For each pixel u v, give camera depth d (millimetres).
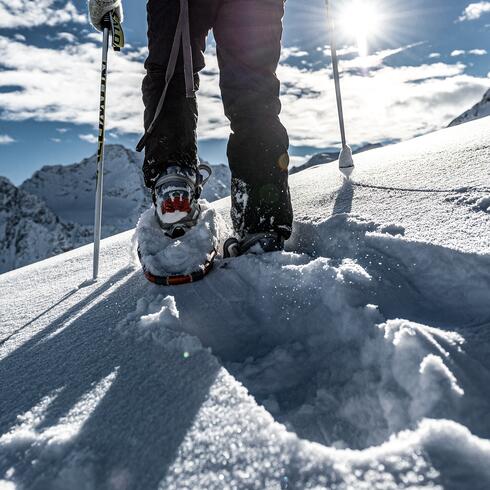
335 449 709
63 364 1114
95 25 1911
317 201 2084
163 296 1341
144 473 718
